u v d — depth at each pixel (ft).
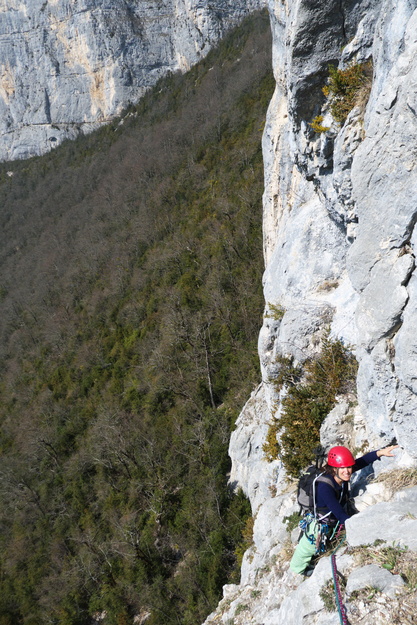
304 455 24.36
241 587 23.16
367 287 16.29
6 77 399.24
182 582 77.10
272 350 35.35
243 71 246.06
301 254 33.86
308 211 35.19
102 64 366.63
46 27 375.04
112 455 108.78
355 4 20.26
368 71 20.42
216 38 351.25
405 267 14.57
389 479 14.87
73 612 89.25
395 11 16.70
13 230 307.99
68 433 132.67
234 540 73.46
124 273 177.68
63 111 389.39
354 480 17.62
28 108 400.47
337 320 27.94
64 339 176.65
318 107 23.73
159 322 141.59
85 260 206.49
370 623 9.98
